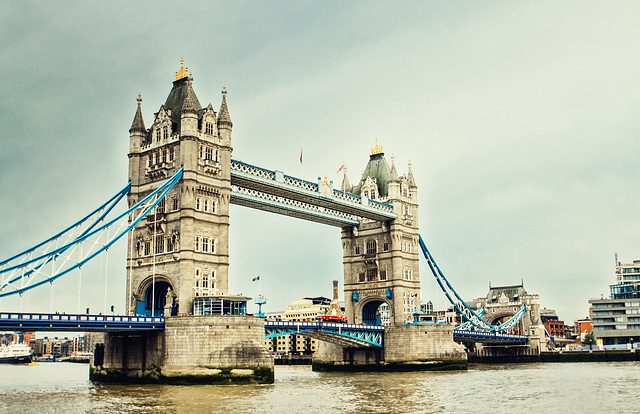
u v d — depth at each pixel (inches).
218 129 4274.1
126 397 3026.6
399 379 4308.6
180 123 4124.0
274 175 4670.3
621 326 7628.0
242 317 3695.9
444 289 6205.7
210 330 3592.5
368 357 5565.9
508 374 4827.8
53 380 4852.4
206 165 4079.7
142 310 4141.2
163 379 3629.4
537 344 7500.0
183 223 3927.2
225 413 2527.1
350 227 6038.4
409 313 5728.3
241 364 3590.1
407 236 5900.6
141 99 4411.9
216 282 4060.0
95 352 4180.6
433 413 2593.5
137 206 3754.9
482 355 7746.1
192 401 2878.9
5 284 3216.0
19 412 2588.6
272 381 3693.4
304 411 2605.8
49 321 3216.0
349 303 5940.0
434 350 5408.5
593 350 7268.7
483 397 3152.1
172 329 3656.5
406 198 5964.6
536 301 7795.3
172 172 4077.3
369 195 5944.9
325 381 4116.6
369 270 5895.7
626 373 4758.9
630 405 2839.6
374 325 5693.9
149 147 4252.0
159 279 4025.6
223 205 4170.8
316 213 5398.6
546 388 3604.8
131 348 3887.8
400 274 5689.0
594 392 3371.1
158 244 4087.1
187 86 4279.0
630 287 7677.2
